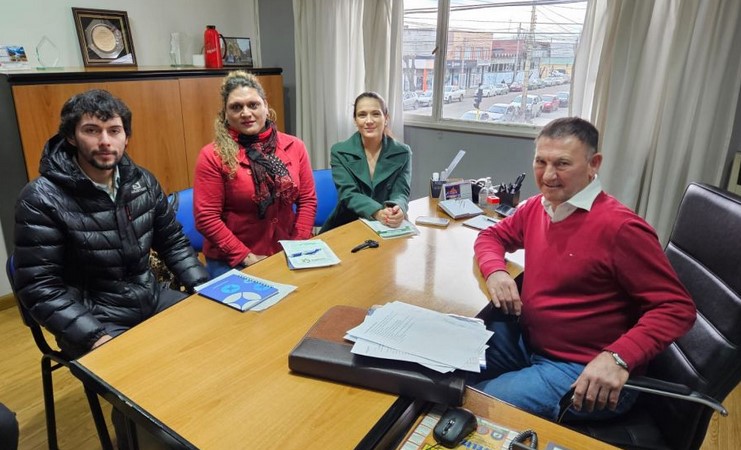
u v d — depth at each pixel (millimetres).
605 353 1136
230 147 2047
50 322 1495
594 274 1262
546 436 909
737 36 2318
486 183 2467
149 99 2873
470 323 1154
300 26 3666
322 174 2766
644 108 2564
